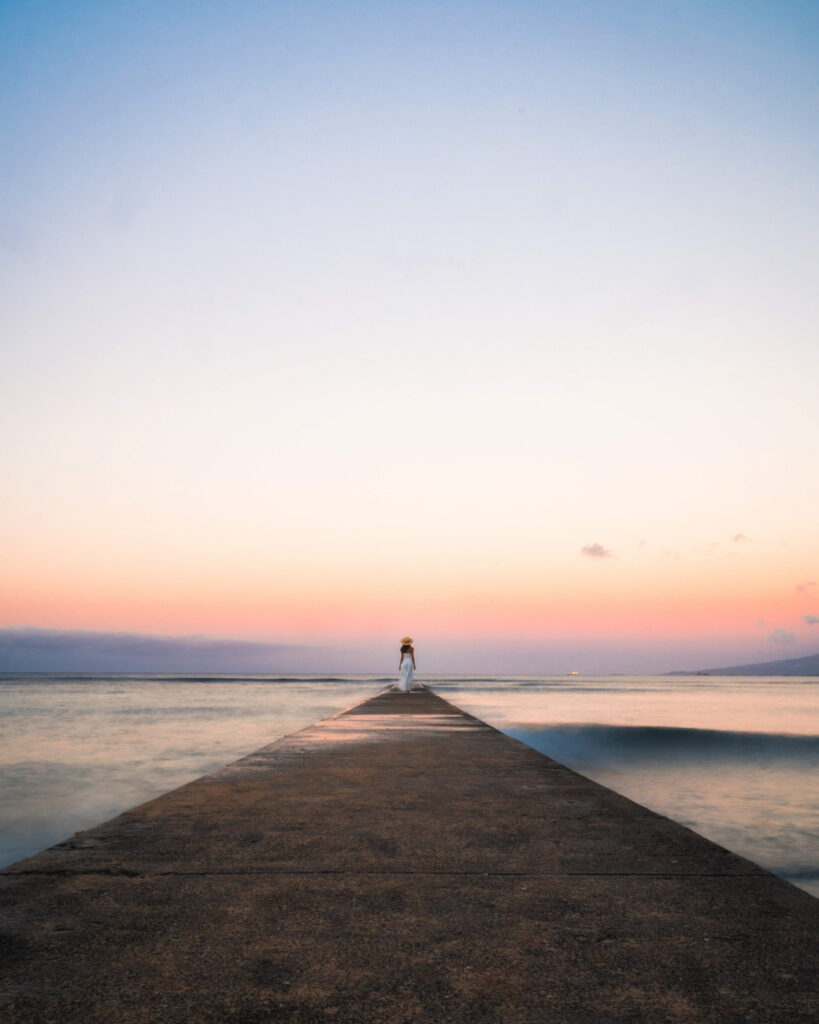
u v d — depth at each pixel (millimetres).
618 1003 1754
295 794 4500
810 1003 1758
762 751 11523
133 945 2096
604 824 3695
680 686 64250
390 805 4152
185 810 3994
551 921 2311
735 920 2322
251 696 34938
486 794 4527
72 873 2801
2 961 1980
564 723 16797
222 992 1803
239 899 2506
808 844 5312
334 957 2020
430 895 2562
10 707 24828
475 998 1778
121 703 27859
